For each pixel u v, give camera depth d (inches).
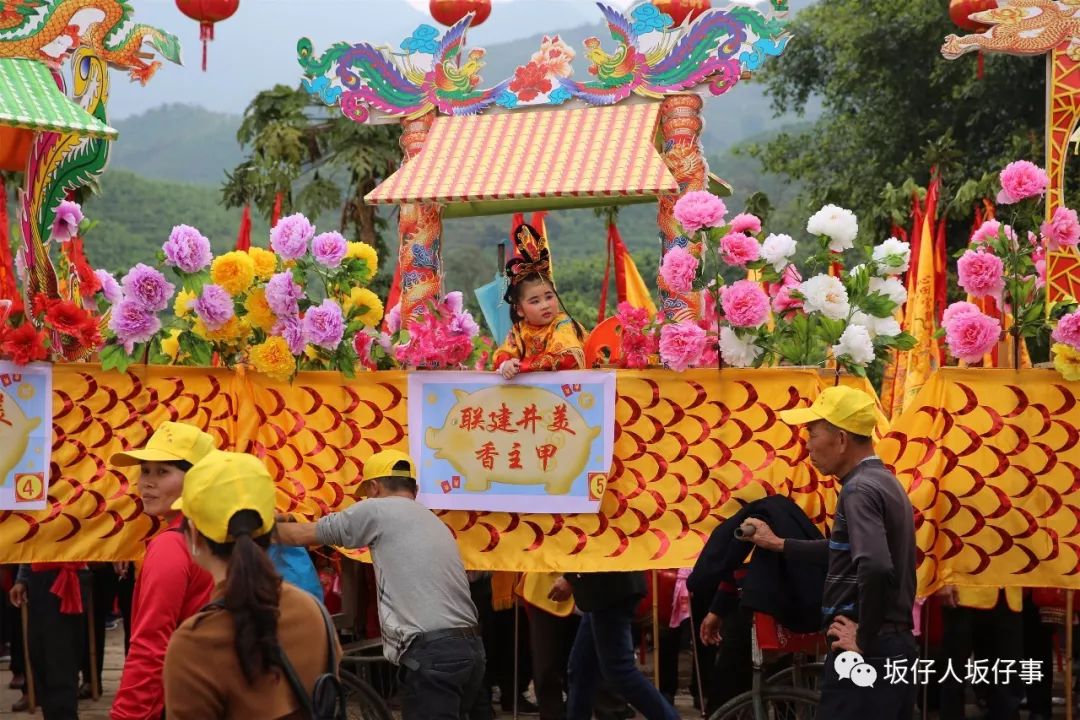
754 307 223.9
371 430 245.4
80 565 268.2
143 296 241.9
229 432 248.2
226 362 254.8
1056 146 235.3
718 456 229.8
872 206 617.6
